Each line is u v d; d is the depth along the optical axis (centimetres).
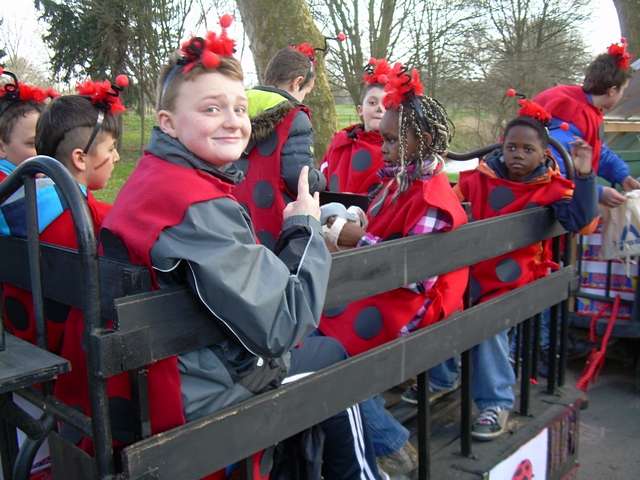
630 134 538
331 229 239
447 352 205
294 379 171
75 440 171
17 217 183
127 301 125
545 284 261
